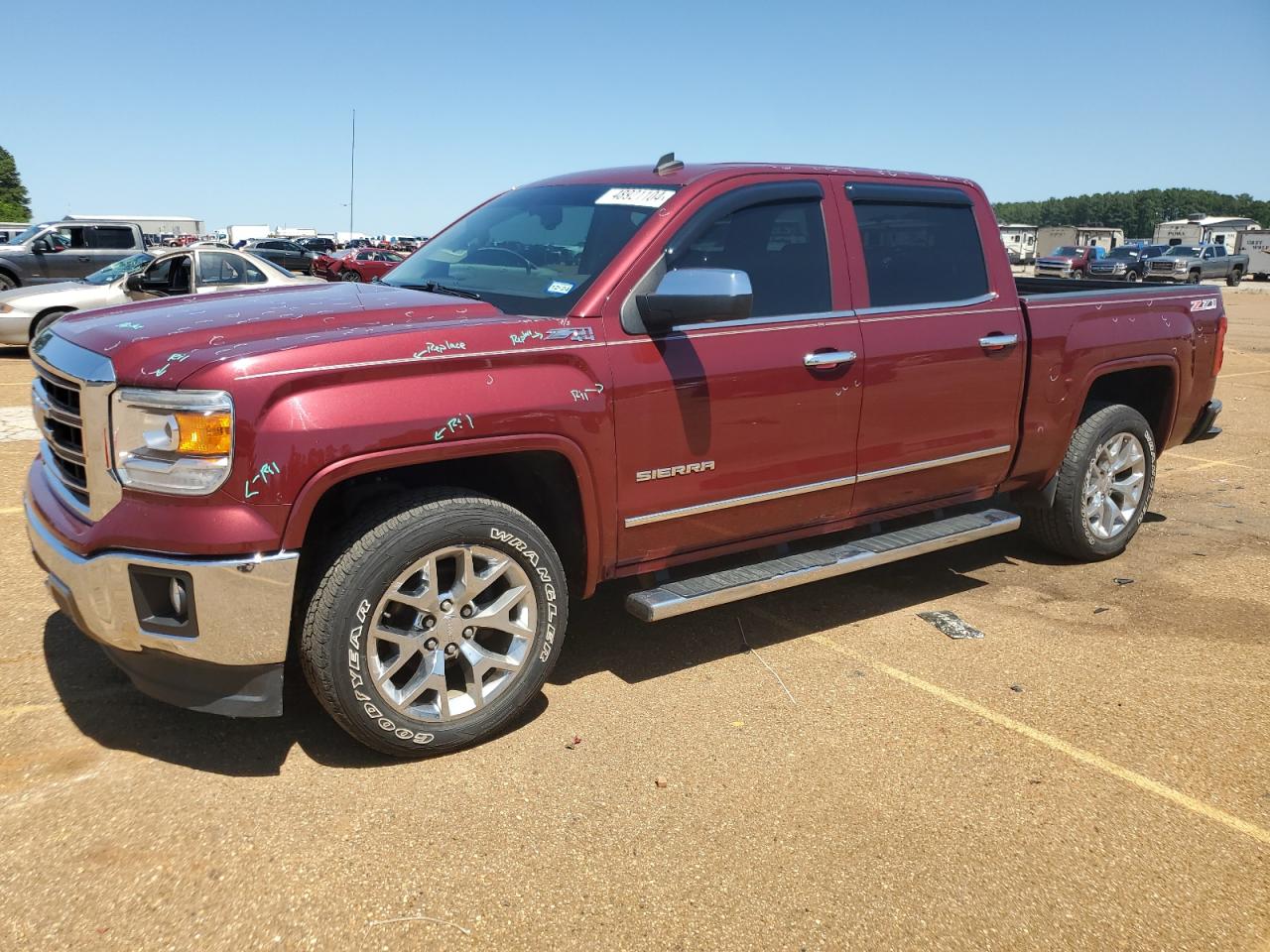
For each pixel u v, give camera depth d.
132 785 2.92
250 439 2.67
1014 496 5.18
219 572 2.69
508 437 3.07
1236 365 14.52
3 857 2.57
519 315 3.35
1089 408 5.14
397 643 3.01
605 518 3.39
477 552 3.11
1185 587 4.99
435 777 3.05
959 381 4.30
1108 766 3.25
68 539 2.89
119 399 2.76
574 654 4.03
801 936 2.42
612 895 2.54
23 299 12.35
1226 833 2.90
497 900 2.50
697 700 3.64
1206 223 57.44
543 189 4.34
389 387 2.87
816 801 2.99
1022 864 2.73
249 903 2.44
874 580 5.05
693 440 3.53
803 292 3.86
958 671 3.94
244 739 3.23
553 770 3.12
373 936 2.35
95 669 3.65
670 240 3.52
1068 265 43.06
